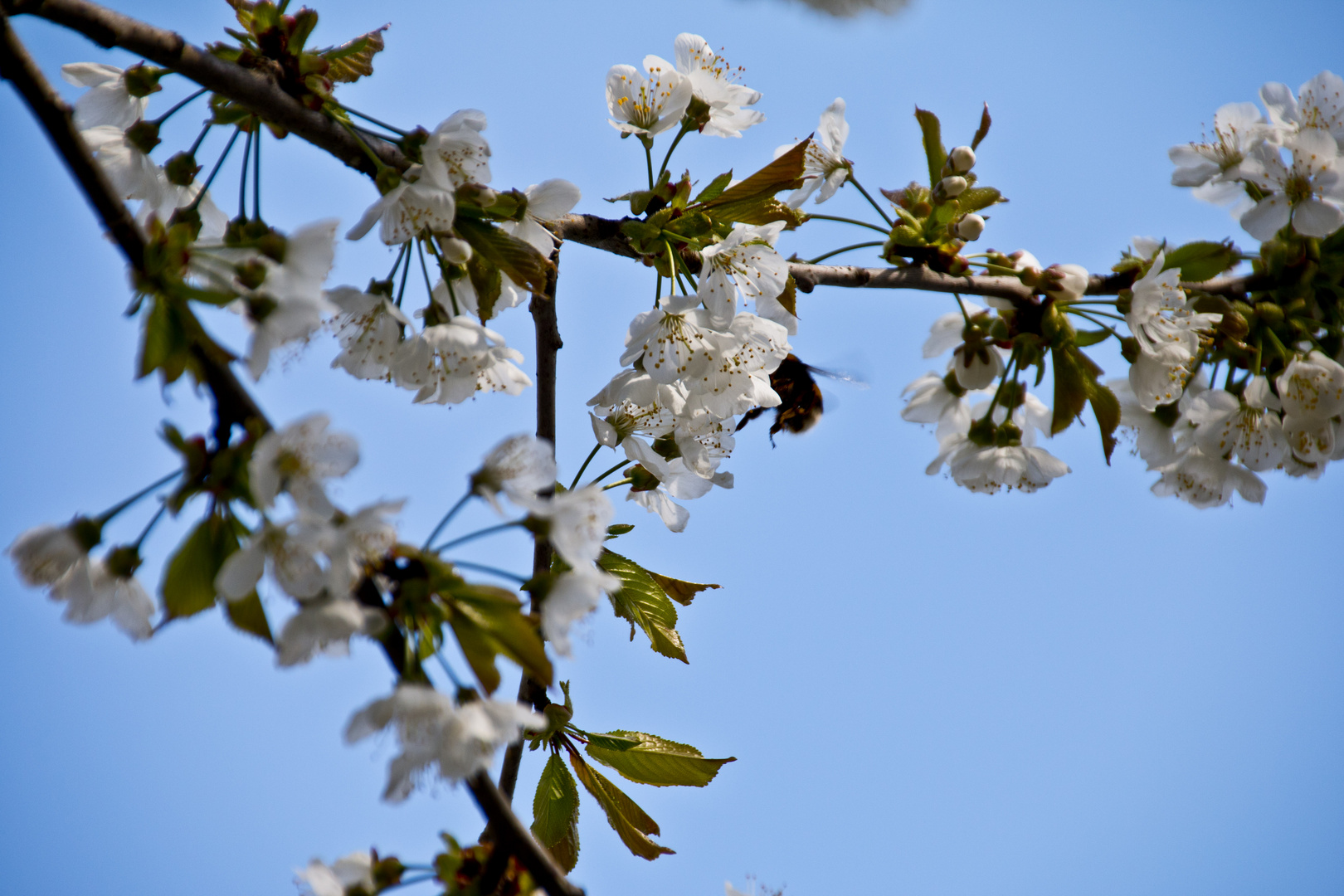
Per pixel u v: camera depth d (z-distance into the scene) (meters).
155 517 1.80
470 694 1.79
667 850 1.90
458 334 1.86
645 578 1.91
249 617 1.78
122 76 1.87
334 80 1.86
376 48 1.86
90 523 1.79
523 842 1.80
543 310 1.89
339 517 1.78
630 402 1.91
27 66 1.77
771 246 1.89
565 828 1.89
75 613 1.79
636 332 1.88
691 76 1.92
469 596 1.79
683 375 1.88
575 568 1.80
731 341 1.88
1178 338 1.93
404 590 1.78
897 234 1.93
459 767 1.79
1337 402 1.92
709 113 1.91
